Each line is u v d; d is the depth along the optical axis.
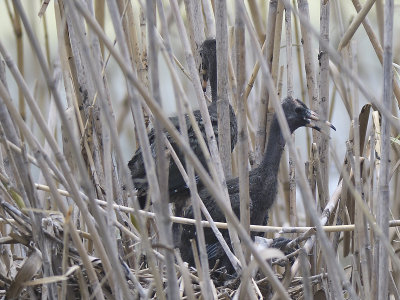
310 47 9.27
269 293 7.98
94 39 6.00
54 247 6.66
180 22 6.61
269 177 9.37
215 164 6.89
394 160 9.53
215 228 6.91
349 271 9.62
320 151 9.17
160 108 4.89
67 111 8.49
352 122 8.99
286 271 7.31
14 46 12.55
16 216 6.89
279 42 9.33
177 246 9.38
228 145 8.10
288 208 10.38
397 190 9.70
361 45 14.30
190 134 10.31
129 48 8.95
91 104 8.61
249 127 10.56
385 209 6.54
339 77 9.64
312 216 5.46
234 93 9.62
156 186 5.56
